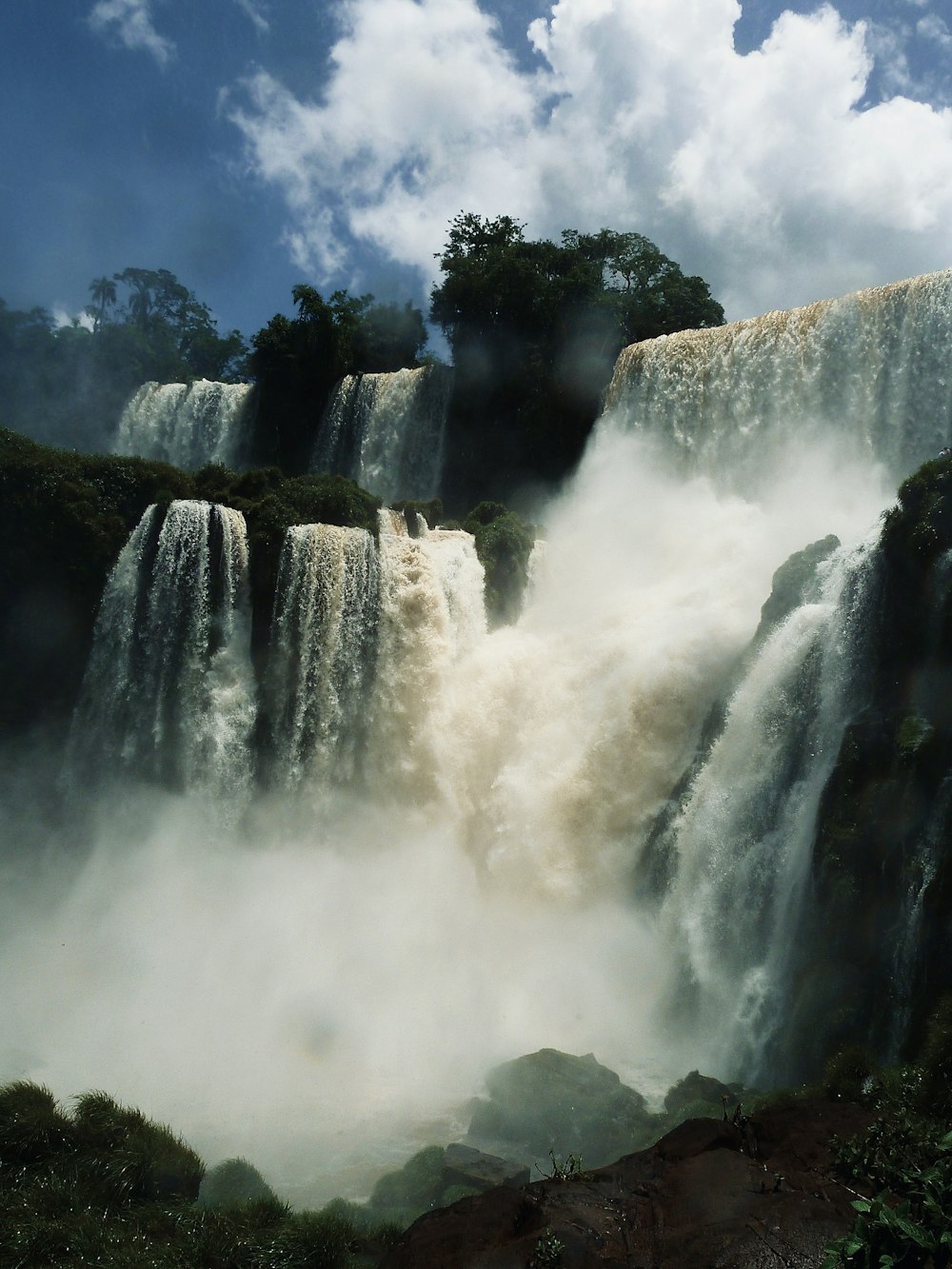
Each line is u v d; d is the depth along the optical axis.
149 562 32.69
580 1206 10.33
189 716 31.81
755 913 21.84
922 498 20.22
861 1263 8.35
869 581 21.38
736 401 36.97
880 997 17.56
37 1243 11.39
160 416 56.47
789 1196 9.73
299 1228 12.30
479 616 34.78
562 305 46.56
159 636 32.31
